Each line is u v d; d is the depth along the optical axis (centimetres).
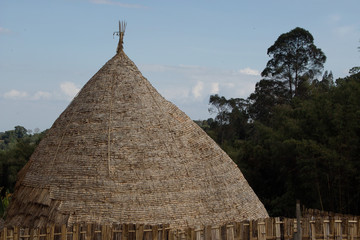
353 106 3772
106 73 2286
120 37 2417
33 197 1972
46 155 2100
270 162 5222
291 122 4572
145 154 1972
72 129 2102
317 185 4031
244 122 8919
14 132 15500
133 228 1678
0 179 7112
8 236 1623
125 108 2108
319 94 4541
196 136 2194
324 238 1922
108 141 1988
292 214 4550
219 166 2142
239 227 1794
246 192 2178
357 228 1947
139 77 2289
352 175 3722
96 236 1672
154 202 1864
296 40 8069
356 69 4562
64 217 1816
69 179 1920
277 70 8100
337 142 3816
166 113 2186
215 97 9219
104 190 1864
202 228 1717
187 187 1956
